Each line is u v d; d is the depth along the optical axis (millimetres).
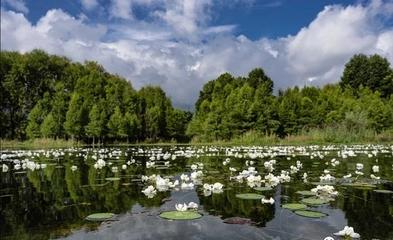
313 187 10344
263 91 51219
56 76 59781
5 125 53469
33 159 20625
